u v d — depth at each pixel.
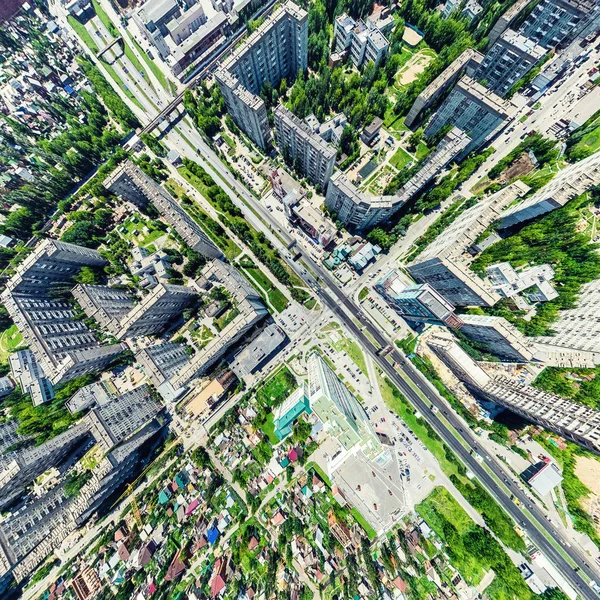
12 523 124.25
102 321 128.75
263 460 136.00
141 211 166.75
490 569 119.19
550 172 142.88
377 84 154.88
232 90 135.00
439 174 152.62
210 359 131.62
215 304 150.12
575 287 128.62
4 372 153.75
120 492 140.62
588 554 117.75
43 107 175.62
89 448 146.88
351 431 109.19
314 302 150.12
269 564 121.56
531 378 128.12
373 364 142.88
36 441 137.50
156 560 127.75
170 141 173.75
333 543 123.69
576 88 147.62
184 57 177.62
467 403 135.38
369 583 117.75
